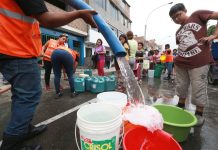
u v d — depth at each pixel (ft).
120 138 4.91
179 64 8.88
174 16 8.50
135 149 4.68
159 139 4.71
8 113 9.07
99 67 20.89
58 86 11.99
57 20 3.88
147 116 4.73
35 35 4.84
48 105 10.48
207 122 8.61
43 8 3.81
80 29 49.42
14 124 4.58
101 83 13.58
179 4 8.34
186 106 11.33
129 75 5.47
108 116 4.70
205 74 7.98
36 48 4.85
